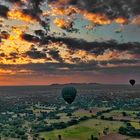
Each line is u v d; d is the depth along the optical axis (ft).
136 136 508.94
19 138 600.80
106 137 517.14
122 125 604.90
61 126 645.51
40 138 568.41
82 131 571.69
